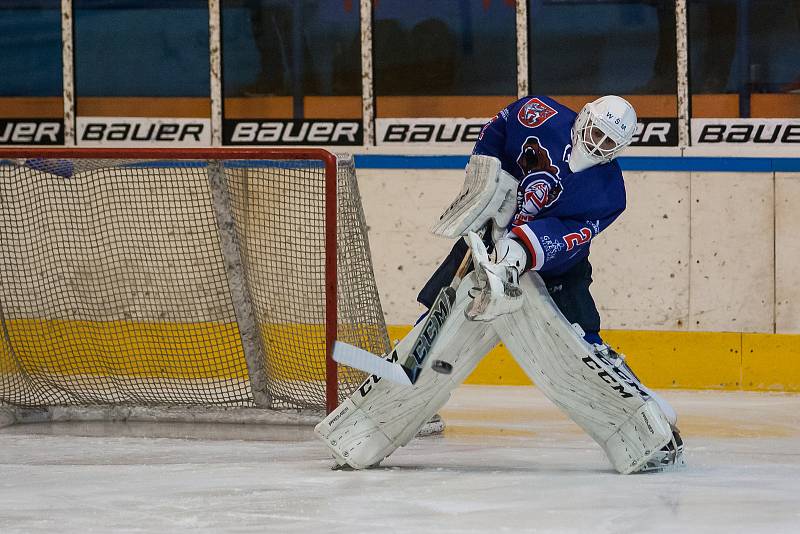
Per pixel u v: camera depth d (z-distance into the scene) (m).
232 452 14.03
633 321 20.62
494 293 10.49
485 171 11.99
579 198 11.61
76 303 19.73
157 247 20.03
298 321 17.23
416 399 12.31
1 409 16.61
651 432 11.95
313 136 21.78
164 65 22.00
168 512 10.29
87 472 12.46
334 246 15.12
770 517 9.99
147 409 16.67
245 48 21.81
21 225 19.91
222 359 18.88
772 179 20.27
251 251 17.31
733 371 20.33
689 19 20.84
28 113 22.27
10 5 22.12
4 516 10.22
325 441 12.46
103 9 22.02
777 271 20.30
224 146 22.00
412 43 21.45
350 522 9.84
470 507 10.40
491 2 21.23
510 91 21.36
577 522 9.80
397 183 21.11
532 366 12.10
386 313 21.17
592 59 21.12
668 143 21.00
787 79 20.70
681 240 20.47
